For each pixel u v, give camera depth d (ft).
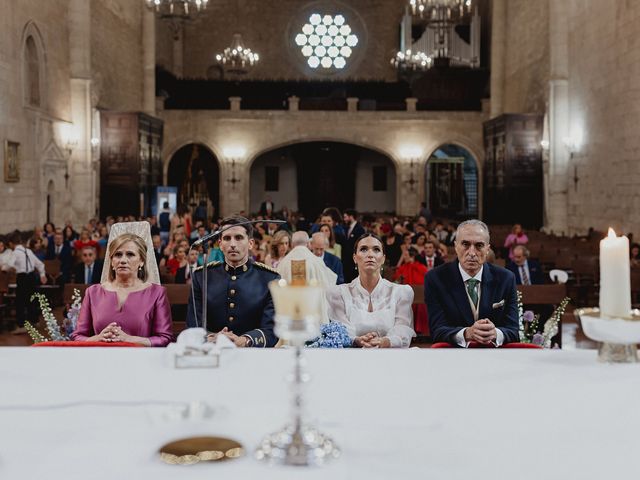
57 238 51.52
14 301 42.14
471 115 105.09
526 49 91.04
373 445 6.88
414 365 9.79
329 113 106.11
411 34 115.65
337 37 124.47
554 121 78.13
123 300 15.46
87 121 77.82
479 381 8.98
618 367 9.55
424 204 99.19
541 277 30.96
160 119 99.04
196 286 15.93
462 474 6.23
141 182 86.43
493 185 95.30
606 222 65.67
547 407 7.98
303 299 6.55
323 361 10.05
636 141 58.44
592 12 69.10
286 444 6.56
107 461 6.49
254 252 36.06
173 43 120.98
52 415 7.70
